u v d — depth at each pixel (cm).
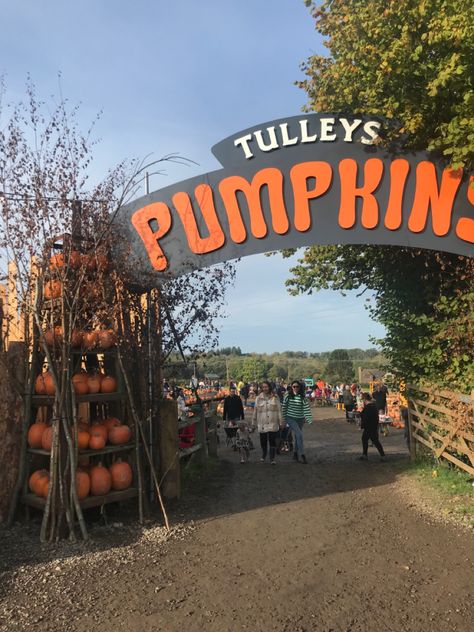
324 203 752
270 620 363
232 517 634
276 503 704
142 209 764
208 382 3256
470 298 784
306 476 899
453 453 822
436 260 865
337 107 816
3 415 598
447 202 739
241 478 887
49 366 554
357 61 734
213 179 759
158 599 399
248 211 757
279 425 1044
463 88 648
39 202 557
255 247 753
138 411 689
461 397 730
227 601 395
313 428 1845
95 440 596
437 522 588
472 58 618
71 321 567
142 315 696
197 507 683
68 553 501
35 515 620
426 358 880
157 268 748
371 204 748
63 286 568
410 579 428
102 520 610
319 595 403
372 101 738
